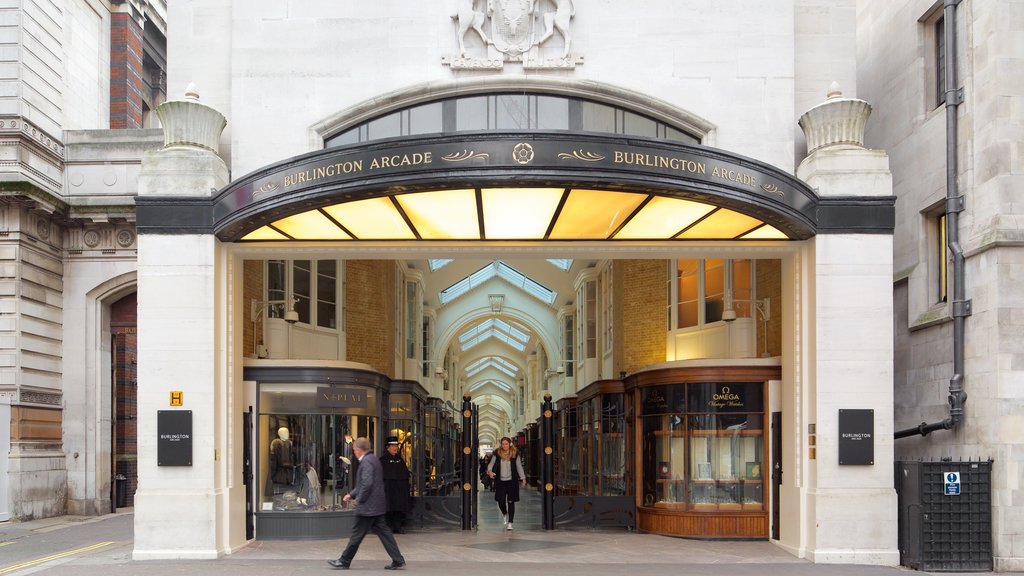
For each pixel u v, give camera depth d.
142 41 28.48
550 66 13.71
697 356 18.06
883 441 12.68
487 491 35.53
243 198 12.11
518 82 13.73
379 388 15.92
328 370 14.77
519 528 16.98
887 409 12.73
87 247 19.94
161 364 12.75
